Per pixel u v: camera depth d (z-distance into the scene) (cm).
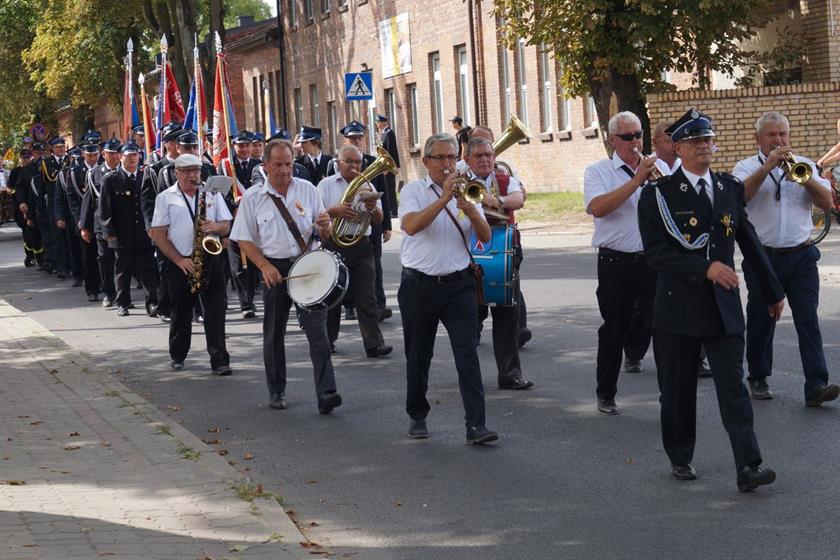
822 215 1447
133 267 1767
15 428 994
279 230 1066
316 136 1691
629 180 952
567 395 1069
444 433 959
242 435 989
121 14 4997
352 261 1302
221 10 4353
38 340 1495
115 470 845
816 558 634
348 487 820
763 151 986
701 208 760
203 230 1238
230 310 1794
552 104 3500
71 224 2217
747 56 2533
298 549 668
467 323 914
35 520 714
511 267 1059
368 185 1195
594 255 2147
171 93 2372
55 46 5394
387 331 1484
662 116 2445
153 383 1234
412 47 4209
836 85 2438
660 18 2391
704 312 757
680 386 782
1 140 7988
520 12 2520
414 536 709
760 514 711
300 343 1438
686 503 741
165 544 668
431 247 910
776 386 1049
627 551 662
